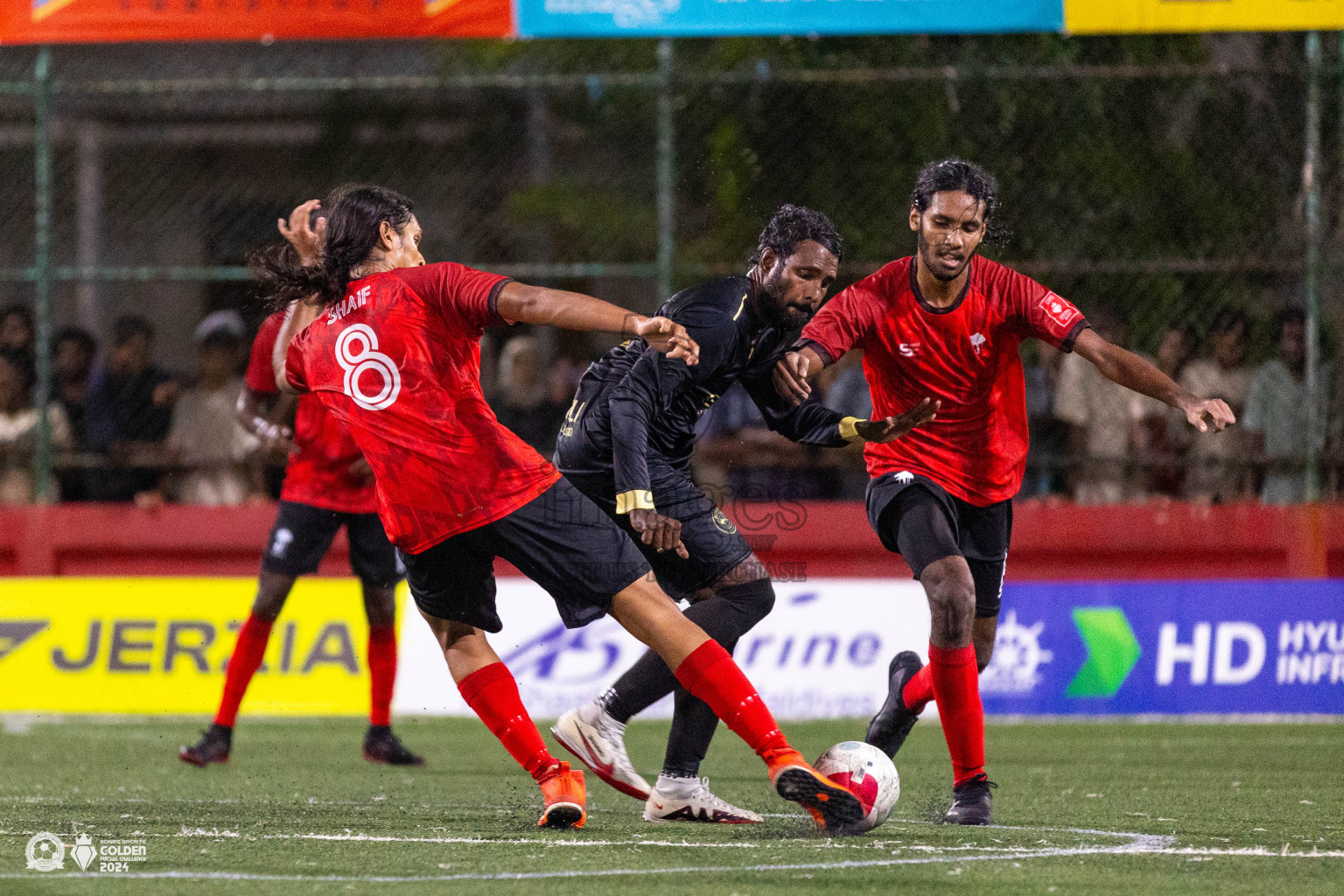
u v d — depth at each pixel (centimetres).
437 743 2500
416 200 4291
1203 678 2852
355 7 2778
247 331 3173
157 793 1841
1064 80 3067
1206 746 2400
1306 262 2878
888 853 1327
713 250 3269
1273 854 1345
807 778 1350
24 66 3703
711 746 2439
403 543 1373
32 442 3162
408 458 1341
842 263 3120
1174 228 3041
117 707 2894
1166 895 1145
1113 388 3005
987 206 1527
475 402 1350
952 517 1591
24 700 2908
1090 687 2842
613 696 1595
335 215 1402
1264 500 2972
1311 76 2859
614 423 1442
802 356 1501
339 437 2098
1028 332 1589
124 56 4278
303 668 2869
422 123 4303
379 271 1395
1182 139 3045
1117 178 3052
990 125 3094
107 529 3034
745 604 1550
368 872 1228
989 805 1554
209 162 4334
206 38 2798
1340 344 2966
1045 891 1155
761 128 3192
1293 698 2856
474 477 1337
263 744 2459
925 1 2730
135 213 4344
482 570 1416
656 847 1361
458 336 1330
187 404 3138
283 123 4316
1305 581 2866
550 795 1474
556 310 1262
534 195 4291
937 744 2453
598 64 4044
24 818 1587
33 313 3209
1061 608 2856
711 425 2948
